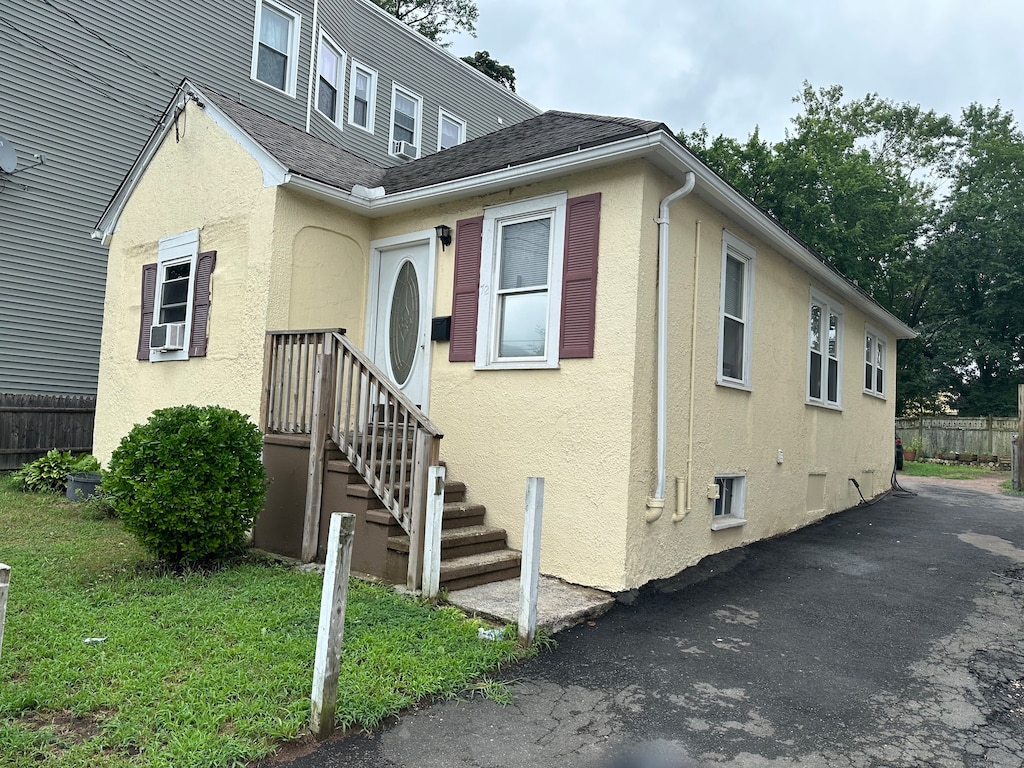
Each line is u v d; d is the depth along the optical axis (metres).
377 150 16.31
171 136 9.06
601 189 6.38
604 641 4.98
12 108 11.38
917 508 11.61
